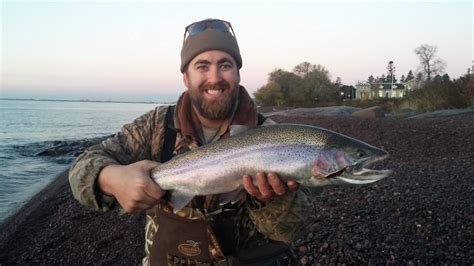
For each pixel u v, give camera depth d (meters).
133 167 0.92
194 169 1.00
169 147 1.04
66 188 4.85
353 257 1.90
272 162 1.01
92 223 3.09
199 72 1.01
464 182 3.04
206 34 1.00
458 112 7.69
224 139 1.03
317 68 30.58
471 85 8.75
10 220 3.77
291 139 1.03
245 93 1.10
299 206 0.94
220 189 1.01
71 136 13.88
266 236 0.97
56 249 2.77
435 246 1.96
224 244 0.96
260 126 1.05
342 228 2.23
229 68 1.02
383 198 2.69
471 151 4.17
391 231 2.16
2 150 9.55
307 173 1.02
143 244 2.57
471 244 1.94
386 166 3.84
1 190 5.44
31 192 5.29
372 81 41.28
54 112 41.97
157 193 0.88
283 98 28.98
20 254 2.80
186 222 0.97
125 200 0.88
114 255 2.50
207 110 1.02
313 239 2.11
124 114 41.03
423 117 7.68
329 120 8.46
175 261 0.98
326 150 1.02
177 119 1.05
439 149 4.43
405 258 1.86
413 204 2.52
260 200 0.94
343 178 1.03
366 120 7.75
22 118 27.14
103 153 0.99
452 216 2.29
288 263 1.06
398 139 5.13
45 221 3.48
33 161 8.21
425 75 27.28
